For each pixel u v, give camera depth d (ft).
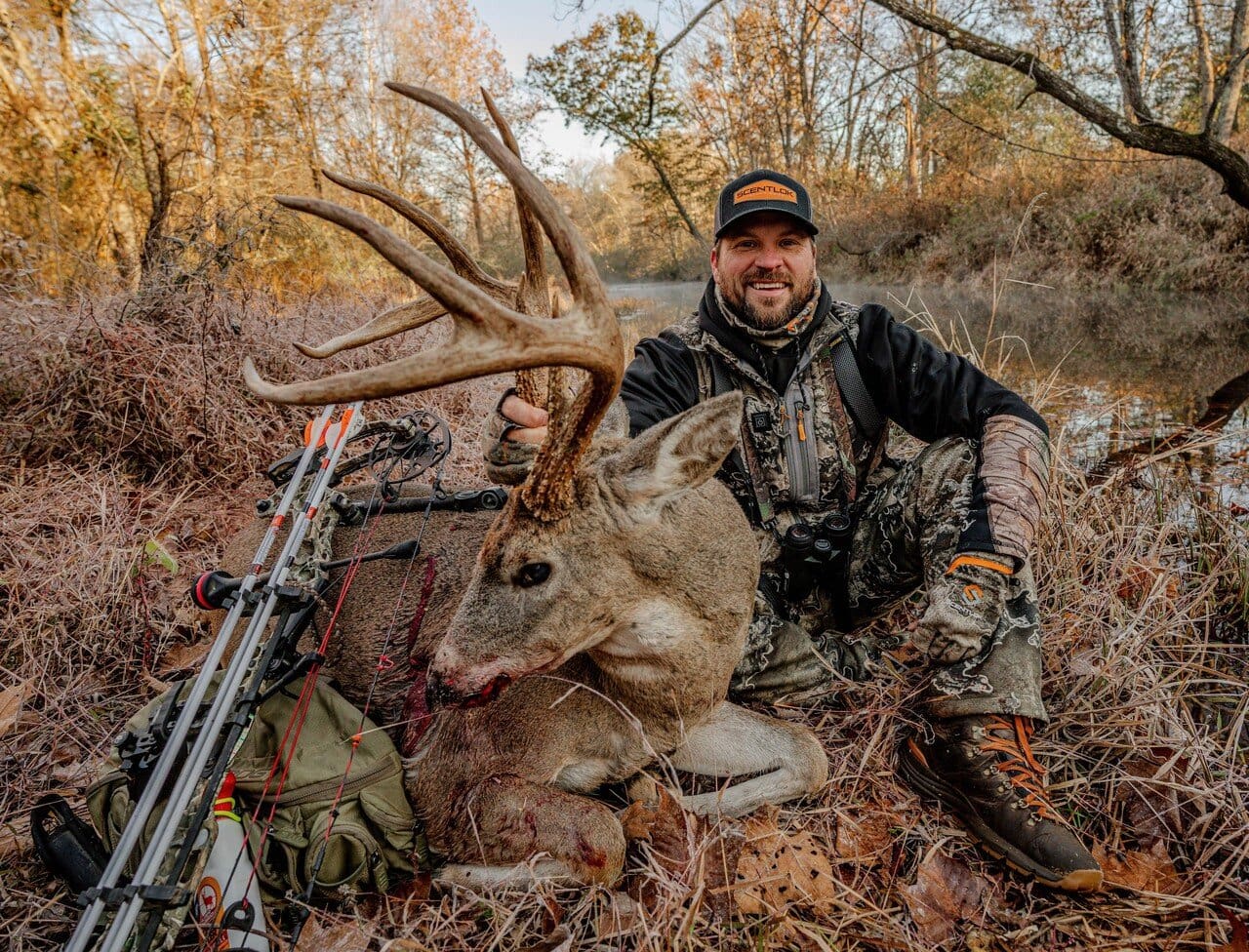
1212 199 40.63
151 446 15.66
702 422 7.29
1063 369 23.84
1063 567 11.46
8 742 9.67
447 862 8.35
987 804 8.08
